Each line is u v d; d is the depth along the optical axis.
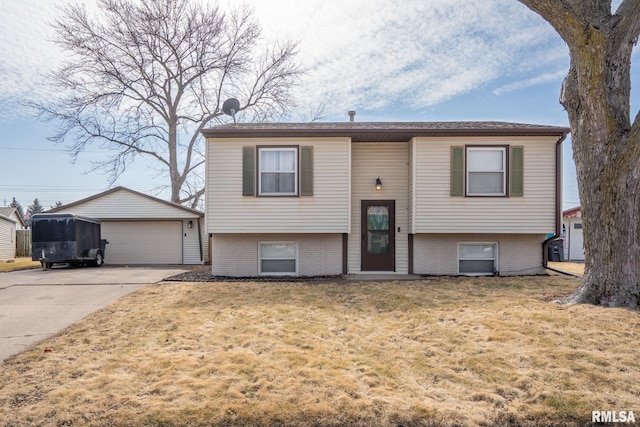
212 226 9.41
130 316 5.53
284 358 3.75
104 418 2.69
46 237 12.25
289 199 9.47
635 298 5.42
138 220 15.70
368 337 4.47
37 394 3.04
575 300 5.79
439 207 9.40
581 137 5.98
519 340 4.12
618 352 3.71
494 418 2.70
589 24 5.50
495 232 9.34
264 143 9.49
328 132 9.30
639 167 5.42
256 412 2.75
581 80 5.73
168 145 20.19
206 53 19.52
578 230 18.06
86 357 3.85
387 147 10.23
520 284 8.08
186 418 2.69
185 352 3.95
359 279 9.19
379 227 10.23
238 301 6.49
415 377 3.33
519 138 9.36
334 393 3.00
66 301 6.69
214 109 20.42
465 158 9.40
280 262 10.13
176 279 9.32
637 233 5.52
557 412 2.75
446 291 7.25
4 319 5.48
